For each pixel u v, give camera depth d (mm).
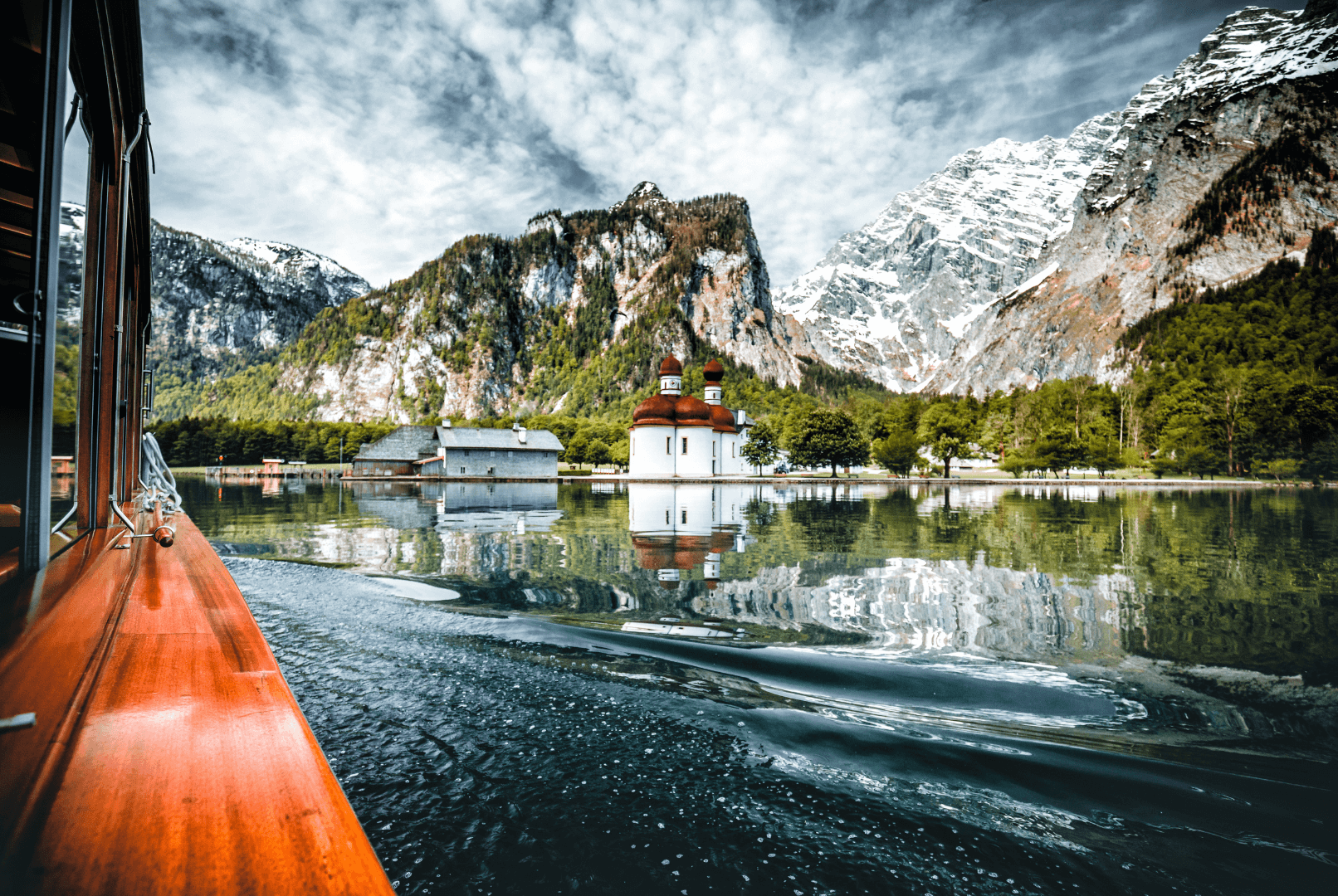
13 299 2369
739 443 91688
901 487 63812
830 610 9258
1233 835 3559
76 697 1883
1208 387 109812
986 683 6180
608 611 8883
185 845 1221
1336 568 13875
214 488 58688
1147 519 26922
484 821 3555
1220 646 7719
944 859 3309
